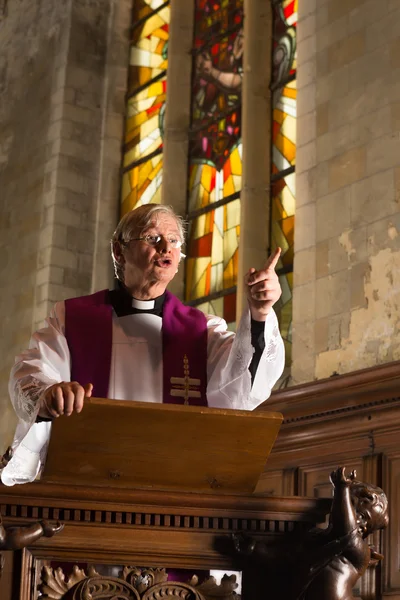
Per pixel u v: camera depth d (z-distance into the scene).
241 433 2.68
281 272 9.25
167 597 2.67
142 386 3.46
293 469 7.41
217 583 2.75
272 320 3.20
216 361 3.51
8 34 13.63
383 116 7.68
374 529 2.87
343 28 8.34
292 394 7.42
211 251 10.32
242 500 2.73
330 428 7.13
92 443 2.67
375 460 6.70
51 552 2.62
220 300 9.92
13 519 2.59
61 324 3.50
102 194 11.94
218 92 10.98
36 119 12.51
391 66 7.73
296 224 8.27
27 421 2.82
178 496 2.69
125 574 2.66
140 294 3.58
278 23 10.34
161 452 2.72
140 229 3.51
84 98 12.19
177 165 11.09
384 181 7.50
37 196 12.02
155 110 11.91
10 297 11.98
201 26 11.60
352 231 7.68
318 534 2.79
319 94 8.41
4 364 11.73
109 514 2.66
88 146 12.06
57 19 12.66
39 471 3.19
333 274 7.75
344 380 7.00
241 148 10.29
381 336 7.18
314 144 8.32
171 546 2.70
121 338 3.51
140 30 12.57
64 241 11.56
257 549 2.71
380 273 7.32
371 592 6.30
